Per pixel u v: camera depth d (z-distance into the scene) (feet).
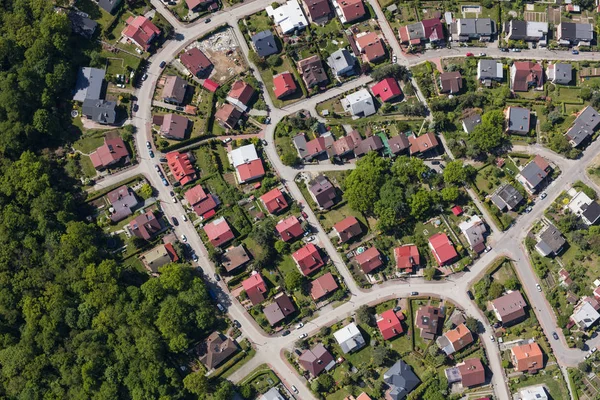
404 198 601.21
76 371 541.75
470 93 631.15
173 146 615.57
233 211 608.60
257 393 583.99
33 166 583.58
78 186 609.01
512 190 611.47
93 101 612.70
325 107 633.61
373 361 590.14
